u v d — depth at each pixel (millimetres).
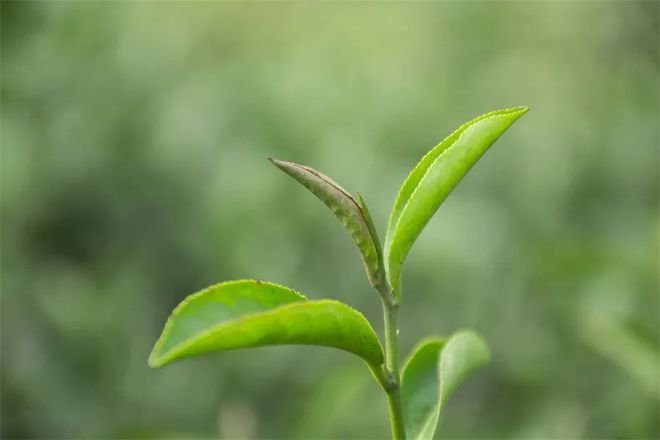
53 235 5777
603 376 4371
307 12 6695
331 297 5328
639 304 4059
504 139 5773
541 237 5395
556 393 4520
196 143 5879
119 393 4820
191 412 4754
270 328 1306
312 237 5410
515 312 4973
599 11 6480
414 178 1546
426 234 5223
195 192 5848
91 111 5996
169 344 1287
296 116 5832
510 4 6555
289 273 5336
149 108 6117
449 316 5160
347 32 6504
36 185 5629
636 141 5934
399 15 6590
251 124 5891
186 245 5758
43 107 5832
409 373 1771
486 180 5672
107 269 5648
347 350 1421
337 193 1438
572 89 6098
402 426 1480
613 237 5535
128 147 6027
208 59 6539
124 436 3893
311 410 3535
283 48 6465
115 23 6227
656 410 3873
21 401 4707
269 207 5480
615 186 5793
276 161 1430
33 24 5387
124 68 6172
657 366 3322
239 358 4832
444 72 6309
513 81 6191
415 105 5922
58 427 4703
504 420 4664
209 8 6637
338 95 5879
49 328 4887
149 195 5941
